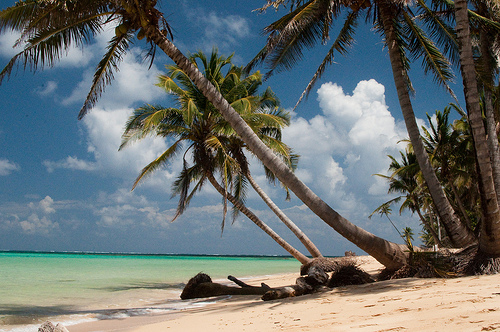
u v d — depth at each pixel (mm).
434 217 32625
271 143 18422
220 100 9438
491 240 7844
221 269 32812
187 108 15789
